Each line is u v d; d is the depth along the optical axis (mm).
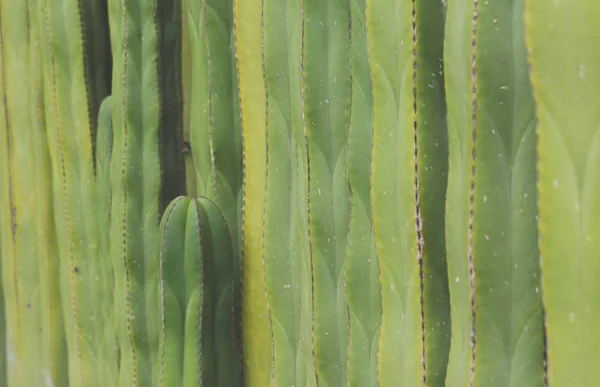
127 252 2543
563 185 2074
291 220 2400
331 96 2326
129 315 2537
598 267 2062
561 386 2080
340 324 2332
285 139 2402
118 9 2564
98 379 2691
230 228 2484
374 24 2234
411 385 2219
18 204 2840
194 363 2432
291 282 2402
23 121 2824
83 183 2674
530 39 2082
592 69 2061
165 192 2562
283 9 2391
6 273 2883
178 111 2574
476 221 2137
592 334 2066
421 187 2207
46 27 2670
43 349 2820
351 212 2301
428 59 2205
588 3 2059
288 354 2408
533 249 2121
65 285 2732
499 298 2133
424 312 2211
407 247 2217
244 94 2445
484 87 2129
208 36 2461
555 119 2076
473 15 2131
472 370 2143
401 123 2217
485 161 2133
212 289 2441
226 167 2479
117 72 2566
